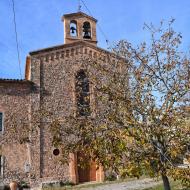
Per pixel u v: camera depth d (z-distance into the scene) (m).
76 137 9.79
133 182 21.03
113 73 10.27
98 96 10.09
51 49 25.98
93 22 28.48
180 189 15.00
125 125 9.10
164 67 9.74
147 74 9.84
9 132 23.56
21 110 24.23
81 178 24.38
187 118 9.01
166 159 8.70
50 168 23.75
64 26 27.77
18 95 24.52
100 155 8.95
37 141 23.91
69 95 25.28
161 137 8.93
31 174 23.33
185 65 9.59
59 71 25.73
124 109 9.35
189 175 8.11
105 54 12.12
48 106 24.75
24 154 23.58
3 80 24.14
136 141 8.89
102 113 9.66
